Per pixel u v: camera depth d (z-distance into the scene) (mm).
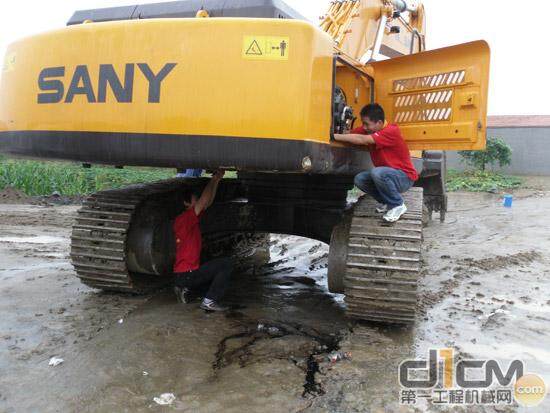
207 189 5125
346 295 4258
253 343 4277
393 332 4551
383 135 4270
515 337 4547
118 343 4156
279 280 6398
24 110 4195
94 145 3898
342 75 4797
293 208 5867
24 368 3703
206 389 3469
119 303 5168
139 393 3393
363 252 4191
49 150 4074
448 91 4379
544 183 25156
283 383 3572
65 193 14430
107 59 3838
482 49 4137
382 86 4863
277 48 3545
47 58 4059
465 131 4270
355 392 3467
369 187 4527
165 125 3715
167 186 5742
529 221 12250
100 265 5027
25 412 3139
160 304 5172
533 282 6438
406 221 4344
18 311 4891
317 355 4066
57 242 8234
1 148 4480
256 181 5902
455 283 6262
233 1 4316
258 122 3570
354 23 6066
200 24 3641
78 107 3932
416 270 4070
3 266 6586
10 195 13289
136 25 3771
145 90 3746
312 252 8180
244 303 5371
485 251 8336
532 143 29453
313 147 3590
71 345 4109
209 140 3645
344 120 4254
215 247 7133
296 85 3523
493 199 18469
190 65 3660
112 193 5348
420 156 6961
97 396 3334
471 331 4652
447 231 10570
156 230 5176
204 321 4734
